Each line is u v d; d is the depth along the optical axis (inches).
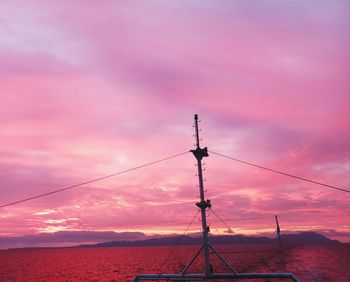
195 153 871.1
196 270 6225.4
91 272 7800.2
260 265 6776.6
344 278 4731.8
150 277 860.0
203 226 851.4
